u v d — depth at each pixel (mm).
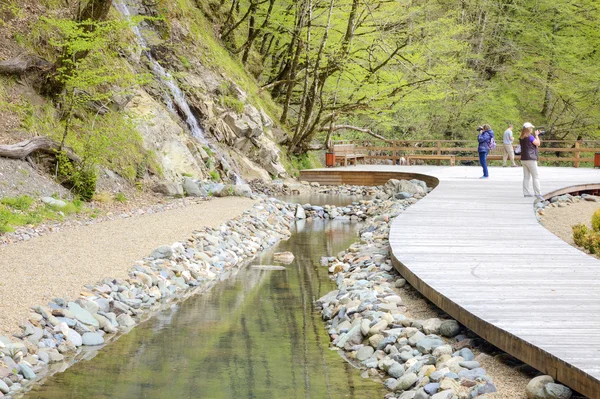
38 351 7098
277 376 6816
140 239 12469
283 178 29438
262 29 31906
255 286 10992
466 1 39406
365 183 29078
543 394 5305
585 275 8586
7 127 15102
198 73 26609
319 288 10867
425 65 35281
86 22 15609
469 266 9211
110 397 6207
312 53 32438
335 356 7488
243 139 27578
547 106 41500
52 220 13422
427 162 40094
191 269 11500
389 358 7020
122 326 8523
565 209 18797
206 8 31469
